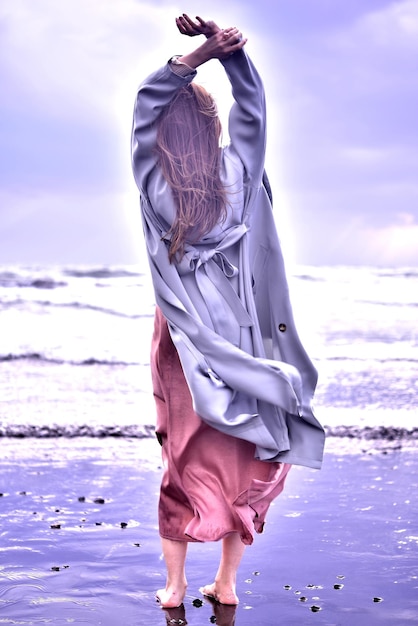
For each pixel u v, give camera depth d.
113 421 6.51
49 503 4.24
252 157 2.84
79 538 3.61
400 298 24.52
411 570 3.20
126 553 3.40
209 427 2.74
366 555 3.39
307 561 3.32
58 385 8.48
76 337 13.22
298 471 5.02
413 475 4.89
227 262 2.78
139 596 2.91
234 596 2.85
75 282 26.20
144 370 9.83
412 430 6.29
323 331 15.31
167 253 2.75
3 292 22.78
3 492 4.46
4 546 3.48
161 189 2.74
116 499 4.34
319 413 6.96
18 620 2.66
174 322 2.72
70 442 5.89
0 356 10.74
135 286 25.52
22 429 6.14
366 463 5.24
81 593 2.93
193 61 2.71
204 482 2.74
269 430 2.79
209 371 2.68
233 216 2.79
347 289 27.70
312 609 2.78
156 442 5.95
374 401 7.65
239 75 2.76
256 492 2.73
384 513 4.06
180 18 2.71
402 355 11.78
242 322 2.78
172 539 2.82
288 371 2.72
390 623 2.65
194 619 2.69
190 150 2.75
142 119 2.71
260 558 3.37
